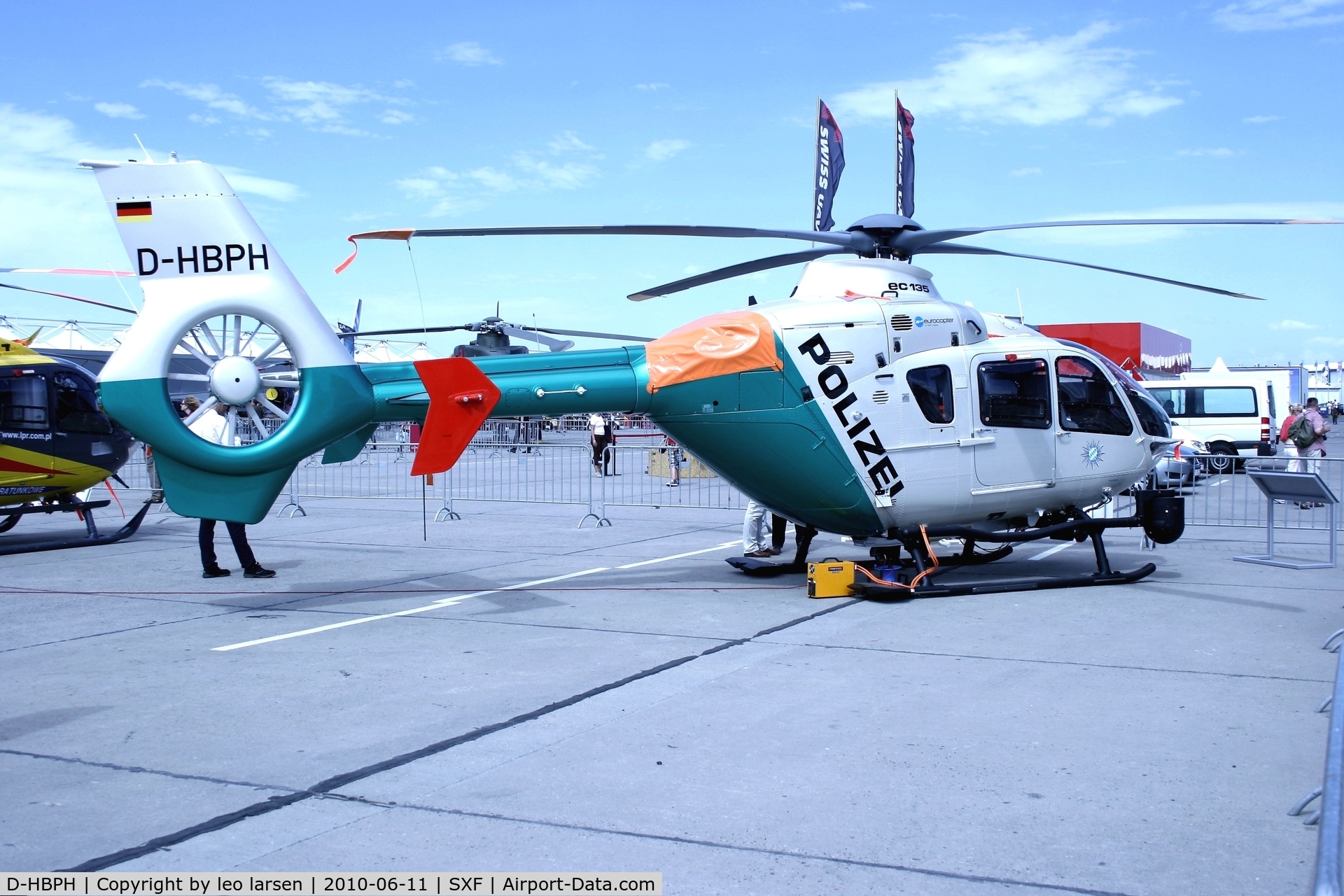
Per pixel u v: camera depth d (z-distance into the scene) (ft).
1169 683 18.17
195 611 26.30
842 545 37.91
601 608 26.05
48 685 18.99
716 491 63.77
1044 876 10.78
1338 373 272.51
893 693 17.75
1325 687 17.89
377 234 23.80
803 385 26.43
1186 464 55.62
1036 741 15.12
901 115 42.63
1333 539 31.22
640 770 14.07
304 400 23.95
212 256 23.43
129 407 23.00
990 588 27.07
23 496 37.78
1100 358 29.14
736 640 22.15
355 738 15.62
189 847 11.71
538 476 77.20
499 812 12.64
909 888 10.52
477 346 71.46
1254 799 12.81
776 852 11.42
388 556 36.17
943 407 27.02
